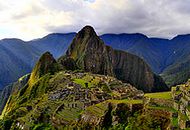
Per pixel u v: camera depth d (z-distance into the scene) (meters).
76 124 163.88
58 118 179.38
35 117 198.75
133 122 136.75
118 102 154.25
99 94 191.25
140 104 147.38
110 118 150.75
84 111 168.38
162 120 126.38
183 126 109.94
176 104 127.62
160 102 136.62
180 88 148.62
